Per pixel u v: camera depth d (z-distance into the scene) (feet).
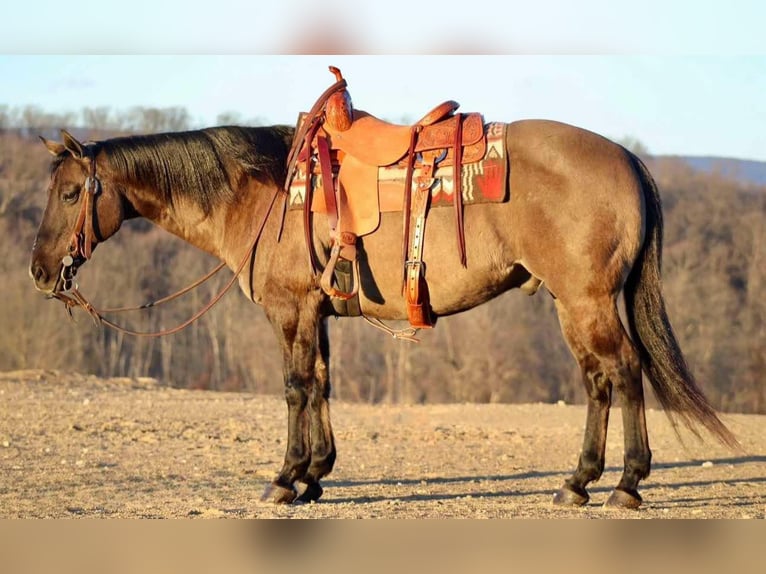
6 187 129.90
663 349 21.09
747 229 126.11
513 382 101.86
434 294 21.57
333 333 103.71
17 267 113.70
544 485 27.04
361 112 23.04
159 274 118.83
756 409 100.58
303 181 22.50
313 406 24.06
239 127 24.17
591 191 20.42
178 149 23.70
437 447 36.35
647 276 21.25
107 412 44.57
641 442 20.79
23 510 22.47
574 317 20.61
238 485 26.63
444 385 102.42
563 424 44.14
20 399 48.73
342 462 32.27
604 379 21.74
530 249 20.80
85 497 24.43
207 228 23.95
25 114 140.05
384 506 22.59
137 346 115.14
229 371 112.78
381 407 52.29
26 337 103.60
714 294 113.19
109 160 23.65
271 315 22.70
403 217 21.61
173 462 31.22
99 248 120.06
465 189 21.03
